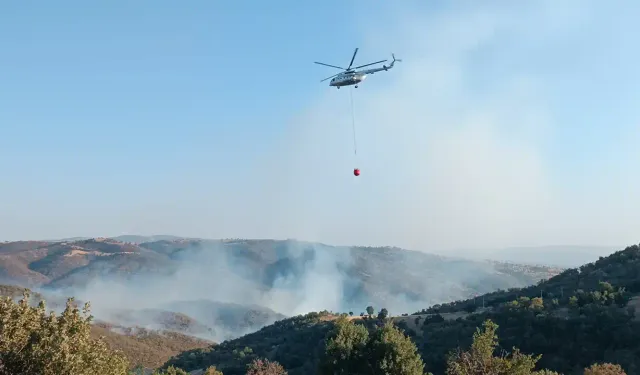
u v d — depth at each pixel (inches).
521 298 3720.5
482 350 1021.8
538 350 2807.6
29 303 882.8
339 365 1658.5
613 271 4392.2
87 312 895.1
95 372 844.0
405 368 1558.8
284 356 3683.6
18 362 777.6
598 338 2716.5
